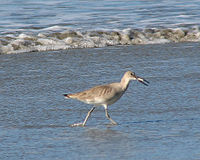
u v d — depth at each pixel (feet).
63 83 51.80
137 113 40.98
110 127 37.24
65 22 87.04
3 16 93.35
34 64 61.72
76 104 44.32
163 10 100.94
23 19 90.22
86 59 64.44
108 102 38.19
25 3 110.22
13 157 30.45
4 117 40.06
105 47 73.77
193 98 45.24
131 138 34.12
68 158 30.09
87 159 29.81
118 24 85.66
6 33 77.61
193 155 30.14
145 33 80.28
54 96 46.85
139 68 58.29
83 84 51.13
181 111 41.16
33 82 52.42
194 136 34.19
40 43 73.61
